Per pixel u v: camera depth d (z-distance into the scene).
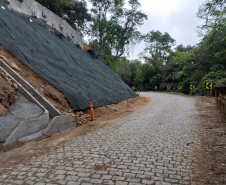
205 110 10.96
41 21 15.15
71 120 7.59
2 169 3.68
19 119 5.80
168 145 4.97
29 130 5.71
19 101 6.74
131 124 7.96
